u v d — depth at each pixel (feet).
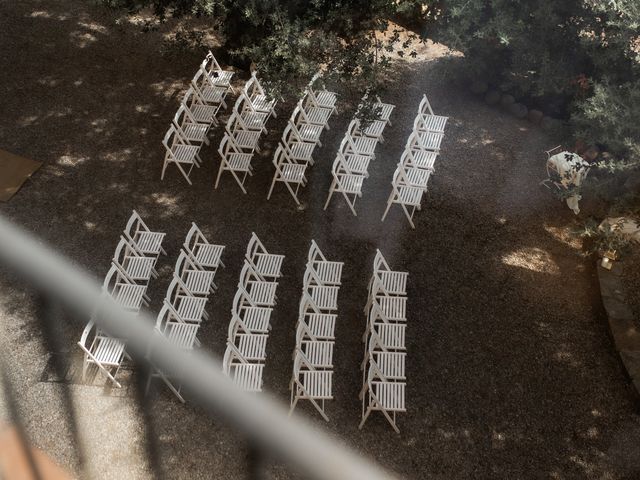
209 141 42.63
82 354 33.04
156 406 31.07
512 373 32.12
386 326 32.42
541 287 35.19
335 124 43.27
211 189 40.11
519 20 35.86
